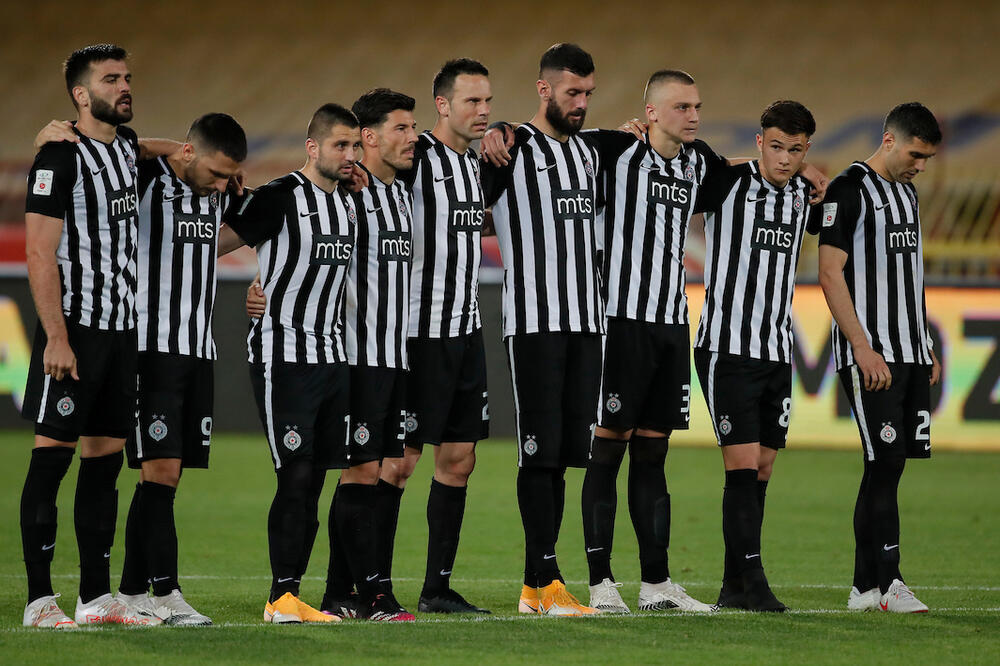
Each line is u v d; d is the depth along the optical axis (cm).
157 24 8644
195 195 1844
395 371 1923
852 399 2034
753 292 2017
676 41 8275
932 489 3719
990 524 3108
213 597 2100
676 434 4816
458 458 1986
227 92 8344
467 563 2531
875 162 2050
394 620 1820
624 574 2420
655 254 1995
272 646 1606
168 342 1823
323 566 2498
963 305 4516
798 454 4491
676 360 2006
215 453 4406
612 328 1998
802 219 2047
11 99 8256
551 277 1945
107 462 1809
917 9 8106
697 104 1972
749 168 2030
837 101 7794
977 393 4503
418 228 1956
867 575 2019
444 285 1961
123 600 1839
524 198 1958
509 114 8106
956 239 6688
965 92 7675
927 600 2092
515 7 8588
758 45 8150
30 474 1755
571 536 2911
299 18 8638
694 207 2059
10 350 4850
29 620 1745
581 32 8406
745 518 1961
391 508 1977
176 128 8238
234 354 4825
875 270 2022
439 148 1978
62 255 1736
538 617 1856
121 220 1770
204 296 1859
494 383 4794
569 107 1942
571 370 1952
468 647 1614
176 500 3447
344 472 1897
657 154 2000
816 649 1619
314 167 1866
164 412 1811
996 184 6831
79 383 1736
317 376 1842
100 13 8644
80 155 1734
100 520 1806
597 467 2022
